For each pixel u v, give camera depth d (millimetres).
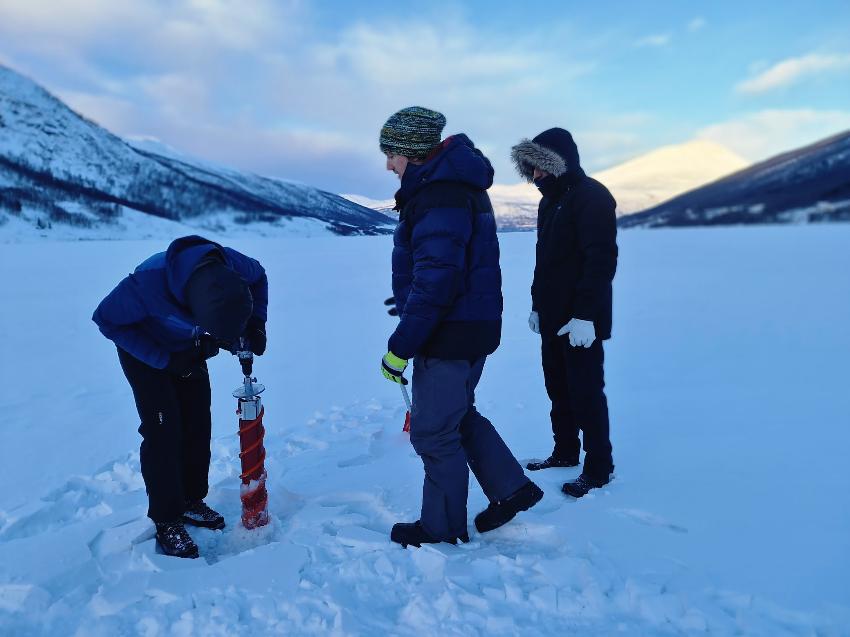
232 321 1711
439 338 1715
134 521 2057
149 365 1827
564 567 1626
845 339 5469
